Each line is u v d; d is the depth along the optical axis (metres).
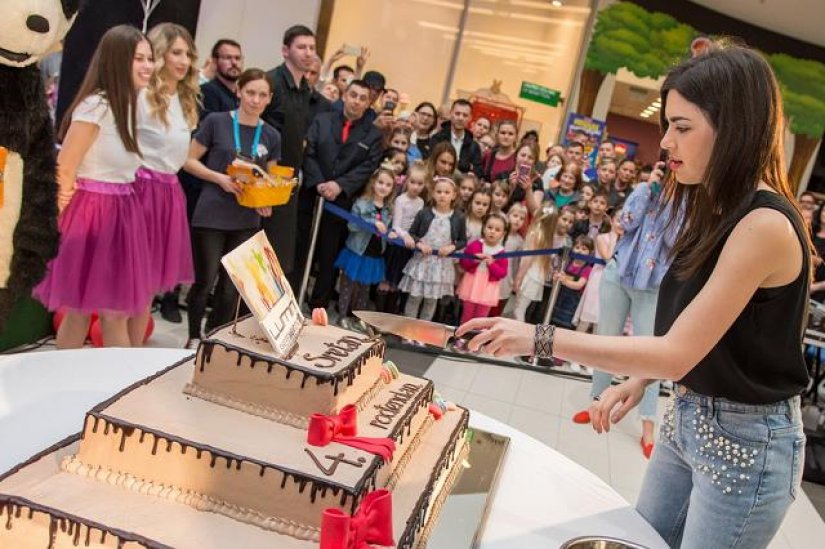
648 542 1.34
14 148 1.52
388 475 1.15
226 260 1.14
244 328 1.30
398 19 6.48
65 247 2.52
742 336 1.24
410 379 1.54
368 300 4.66
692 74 1.23
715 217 1.29
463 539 1.18
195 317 3.37
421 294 4.25
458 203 4.46
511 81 6.81
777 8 6.71
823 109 7.75
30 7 1.35
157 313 3.91
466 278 4.36
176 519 0.98
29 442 1.24
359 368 1.27
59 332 2.76
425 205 4.29
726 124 1.19
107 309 2.62
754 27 7.40
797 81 7.66
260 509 1.02
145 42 2.50
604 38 6.85
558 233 4.63
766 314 1.23
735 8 7.04
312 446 1.09
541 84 6.87
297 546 0.97
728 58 1.21
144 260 2.74
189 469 1.03
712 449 1.32
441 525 1.22
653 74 7.09
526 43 6.74
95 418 1.06
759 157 1.20
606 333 3.35
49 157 1.63
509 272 4.67
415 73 6.65
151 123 2.80
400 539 1.01
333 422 1.12
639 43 6.97
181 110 2.97
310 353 1.25
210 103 3.65
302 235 4.17
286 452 1.06
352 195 4.17
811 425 4.38
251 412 1.17
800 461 1.33
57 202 1.68
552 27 6.75
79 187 2.54
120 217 2.60
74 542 0.93
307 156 4.04
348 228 4.27
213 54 3.89
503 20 6.64
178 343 3.54
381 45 6.52
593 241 4.65
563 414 3.74
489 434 1.68
